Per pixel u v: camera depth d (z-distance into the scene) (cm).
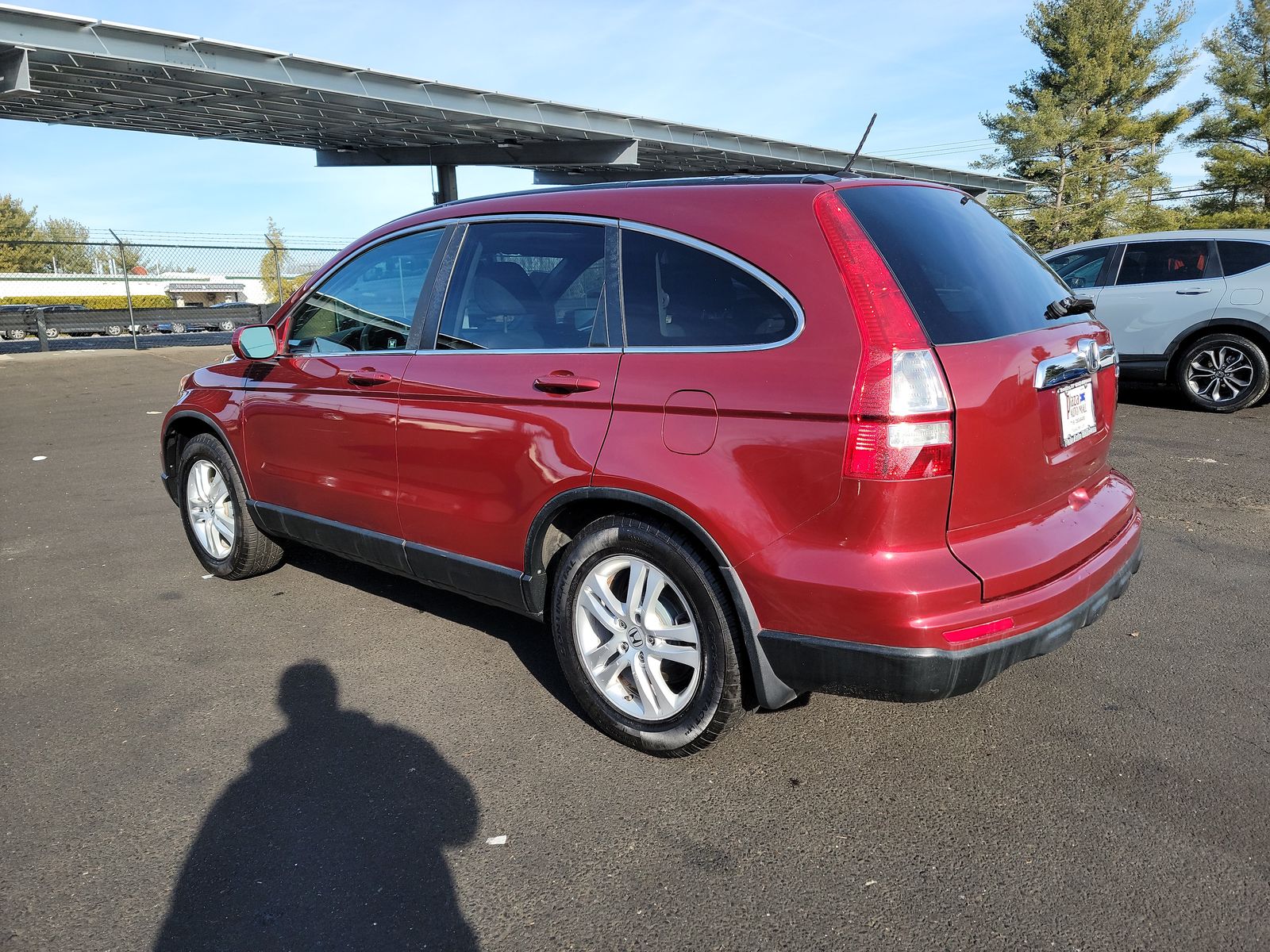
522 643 382
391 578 470
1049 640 245
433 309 337
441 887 231
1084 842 243
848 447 227
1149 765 279
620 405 270
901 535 229
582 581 291
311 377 379
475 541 319
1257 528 521
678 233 272
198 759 292
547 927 216
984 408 235
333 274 387
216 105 1588
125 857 243
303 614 418
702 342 259
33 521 589
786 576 239
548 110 1823
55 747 300
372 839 250
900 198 275
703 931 214
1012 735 299
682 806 263
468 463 315
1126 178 3672
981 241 285
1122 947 205
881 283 236
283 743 302
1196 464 675
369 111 1645
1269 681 334
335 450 370
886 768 281
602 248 289
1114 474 326
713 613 260
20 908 223
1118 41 3600
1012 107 3775
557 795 270
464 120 1747
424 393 328
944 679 229
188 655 372
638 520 274
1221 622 389
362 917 220
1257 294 834
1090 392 290
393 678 349
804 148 2319
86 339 2322
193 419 455
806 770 280
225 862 241
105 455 823
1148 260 903
